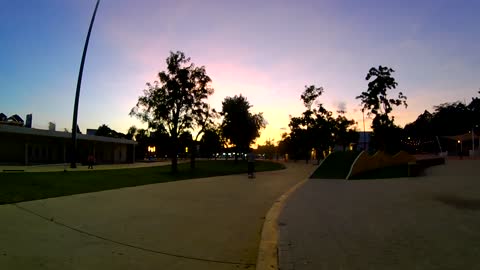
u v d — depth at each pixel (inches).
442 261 187.8
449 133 3373.5
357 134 3277.6
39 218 337.4
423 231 257.3
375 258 196.1
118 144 2272.4
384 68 2026.3
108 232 288.5
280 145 3885.3
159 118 1131.9
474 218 302.8
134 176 884.6
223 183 762.2
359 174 957.2
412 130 3762.3
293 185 719.1
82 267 203.2
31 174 780.0
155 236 278.7
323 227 278.7
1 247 238.7
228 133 2023.9
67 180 694.5
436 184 610.2
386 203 401.1
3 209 379.2
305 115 2203.5
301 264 188.5
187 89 1149.1
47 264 206.5
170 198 499.8
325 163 1110.4
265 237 252.7
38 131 1471.5
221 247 251.6
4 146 1477.6
